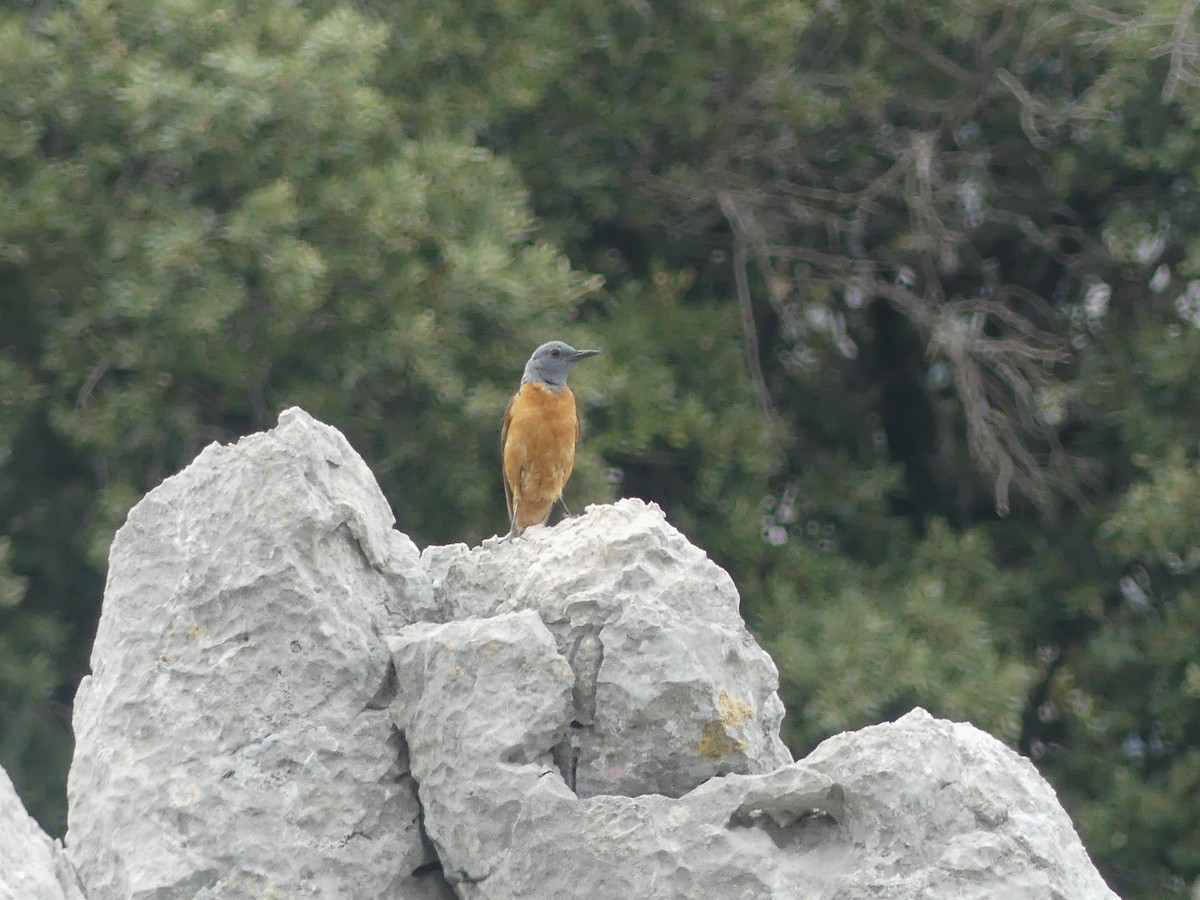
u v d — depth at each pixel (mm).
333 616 6977
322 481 7223
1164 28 18156
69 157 15461
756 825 6375
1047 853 6113
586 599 6707
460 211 16312
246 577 6965
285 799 6734
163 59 15305
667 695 6562
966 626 18062
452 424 16188
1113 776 19344
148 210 15242
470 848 6535
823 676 17156
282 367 16281
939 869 6047
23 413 15531
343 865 6707
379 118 15570
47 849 6301
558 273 16250
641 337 18203
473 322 16484
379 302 15641
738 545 18578
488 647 6664
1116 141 19469
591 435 17625
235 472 7180
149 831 6645
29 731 15836
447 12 17688
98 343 15633
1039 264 22219
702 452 18656
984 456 19281
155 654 6977
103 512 15258
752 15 18500
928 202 19203
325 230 15477
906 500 22266
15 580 14945
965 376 19188
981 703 17359
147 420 15562
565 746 6656
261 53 15492
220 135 14977
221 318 14867
